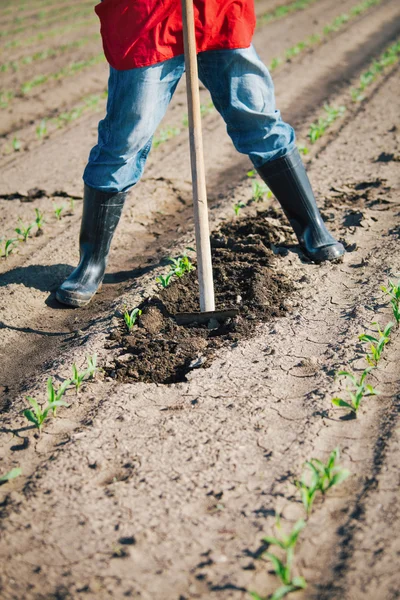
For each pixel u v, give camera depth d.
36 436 2.98
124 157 3.90
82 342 3.76
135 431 2.96
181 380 3.38
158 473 2.70
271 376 3.29
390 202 5.41
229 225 5.12
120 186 4.01
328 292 4.07
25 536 2.43
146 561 2.30
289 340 3.60
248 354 3.50
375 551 2.28
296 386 3.21
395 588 2.14
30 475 2.75
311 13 17.67
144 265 4.79
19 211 5.77
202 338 3.69
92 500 2.58
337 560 2.27
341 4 18.86
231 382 3.27
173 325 3.83
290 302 3.99
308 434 2.86
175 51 3.65
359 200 5.53
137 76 3.62
